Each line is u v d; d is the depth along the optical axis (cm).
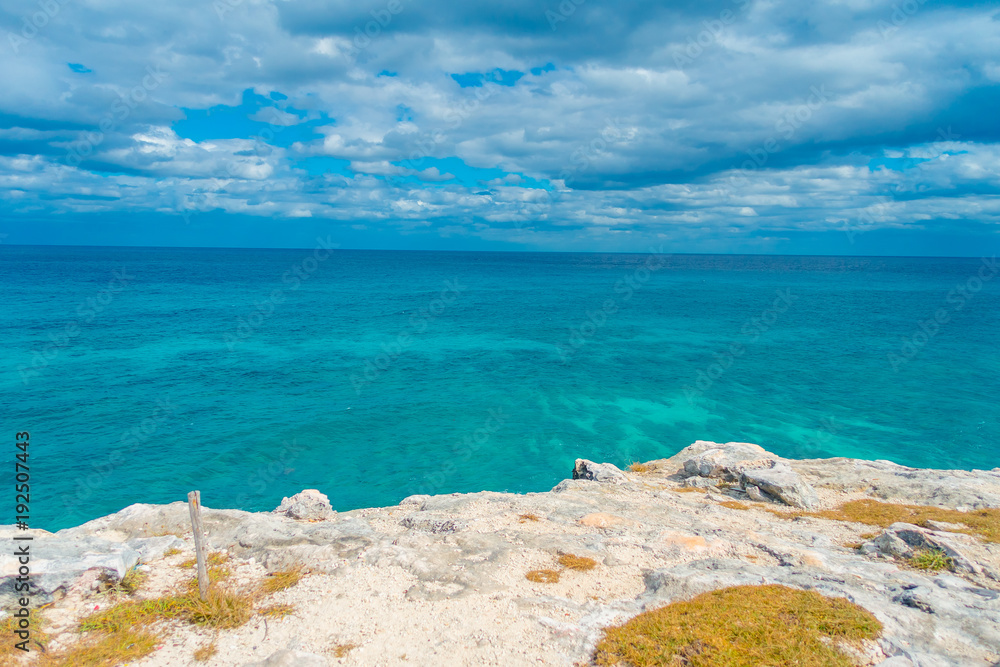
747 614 1102
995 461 3762
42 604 1177
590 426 4328
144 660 1038
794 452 3900
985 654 994
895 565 1507
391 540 1565
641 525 1778
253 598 1265
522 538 1605
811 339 7669
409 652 1057
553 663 1017
